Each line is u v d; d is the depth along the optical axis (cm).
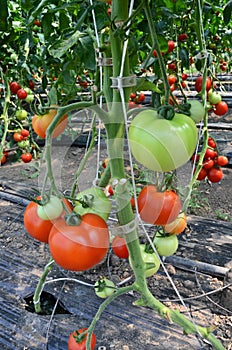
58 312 150
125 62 67
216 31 266
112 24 63
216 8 154
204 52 118
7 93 238
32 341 136
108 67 73
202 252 177
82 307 149
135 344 131
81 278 164
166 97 67
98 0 76
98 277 163
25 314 147
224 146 321
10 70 260
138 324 139
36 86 380
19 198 242
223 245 182
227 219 238
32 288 161
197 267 166
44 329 140
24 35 187
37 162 306
